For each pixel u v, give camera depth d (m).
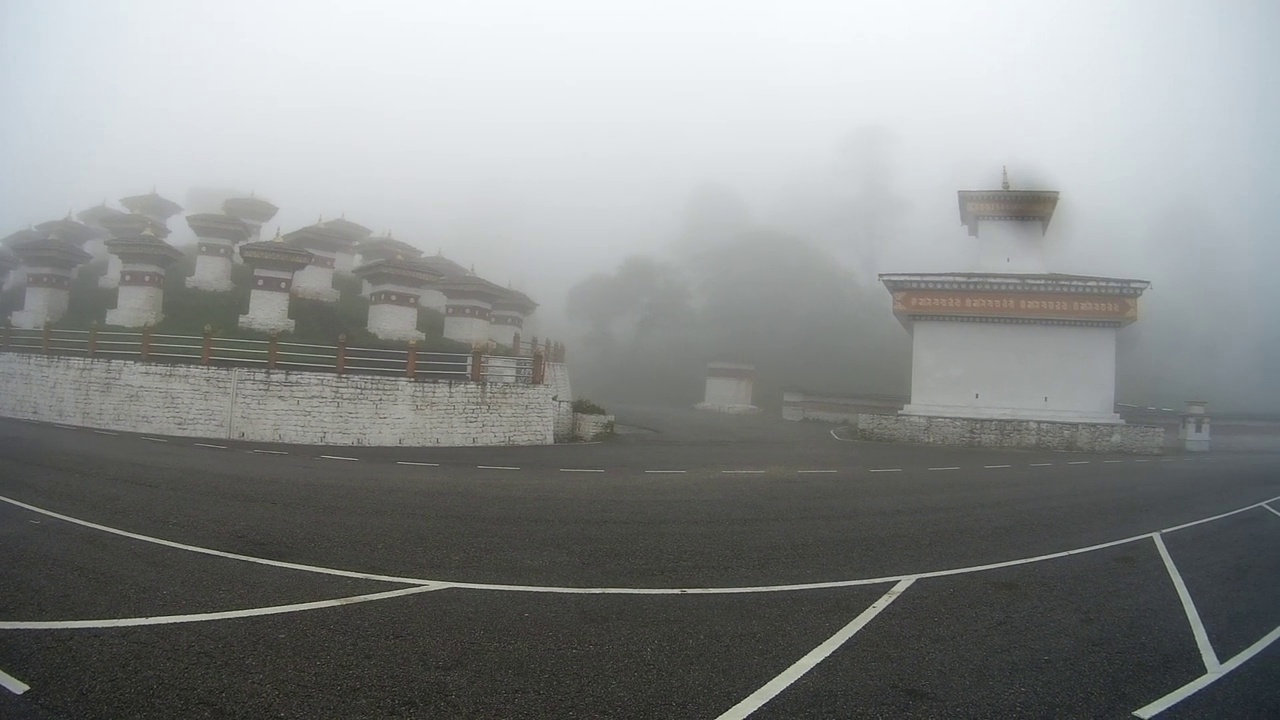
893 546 8.55
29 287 25.83
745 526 9.35
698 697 4.21
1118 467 18.62
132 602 5.55
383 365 21.94
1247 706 4.47
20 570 6.27
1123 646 5.47
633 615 5.66
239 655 4.59
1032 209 29.47
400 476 12.62
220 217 27.86
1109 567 8.02
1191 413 27.38
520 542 8.00
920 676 4.69
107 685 4.11
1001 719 4.12
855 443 24.44
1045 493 13.40
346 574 6.51
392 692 4.11
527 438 20.83
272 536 7.85
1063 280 25.62
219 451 15.18
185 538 7.62
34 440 15.30
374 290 25.81
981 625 5.79
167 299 26.06
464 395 19.44
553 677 4.41
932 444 24.94
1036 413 25.42
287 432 17.97
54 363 20.20
